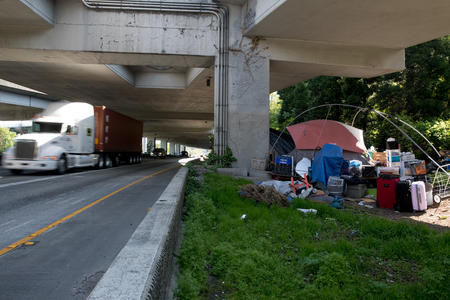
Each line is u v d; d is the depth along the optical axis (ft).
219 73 53.93
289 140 61.36
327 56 58.18
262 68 54.90
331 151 41.09
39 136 48.57
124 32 52.75
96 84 88.58
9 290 9.50
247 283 13.34
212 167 51.13
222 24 54.08
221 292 12.81
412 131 64.08
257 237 19.58
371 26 48.47
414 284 13.83
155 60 57.41
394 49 61.16
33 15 46.62
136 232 10.42
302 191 34.68
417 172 40.88
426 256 17.29
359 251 17.69
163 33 53.57
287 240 19.29
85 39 52.06
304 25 48.75
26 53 53.78
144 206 23.56
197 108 127.75
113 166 80.07
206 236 17.85
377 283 13.56
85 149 59.31
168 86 93.40
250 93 54.39
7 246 14.06
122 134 82.84
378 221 23.63
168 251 10.69
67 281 10.31
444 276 14.16
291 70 63.41
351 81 80.02
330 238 20.61
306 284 13.64
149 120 170.40
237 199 29.89
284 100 114.52
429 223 26.61
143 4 52.60
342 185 38.09
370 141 77.46
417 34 51.75
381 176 34.06
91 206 23.47
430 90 75.25
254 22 49.32
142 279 6.33
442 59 71.92
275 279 13.66
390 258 17.54
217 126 53.83
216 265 14.58
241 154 53.72
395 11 42.68
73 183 37.76
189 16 54.03
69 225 17.87
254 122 54.29
